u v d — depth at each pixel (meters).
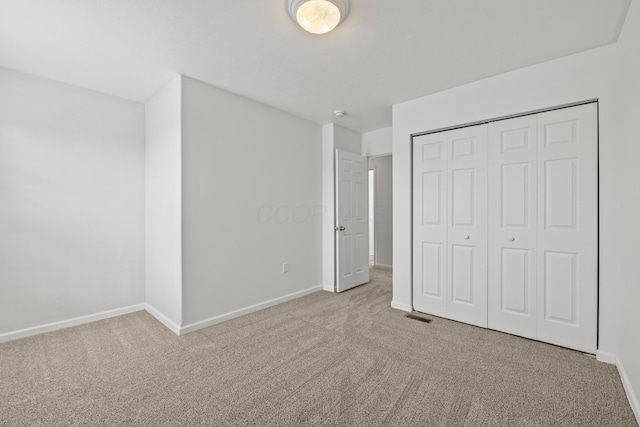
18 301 2.46
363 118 3.74
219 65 2.37
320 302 3.44
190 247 2.59
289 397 1.67
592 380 1.81
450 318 2.87
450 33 1.93
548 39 1.99
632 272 1.63
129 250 3.08
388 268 5.52
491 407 1.57
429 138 2.99
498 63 2.32
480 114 2.61
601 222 2.04
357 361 2.06
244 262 3.04
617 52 1.98
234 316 2.92
